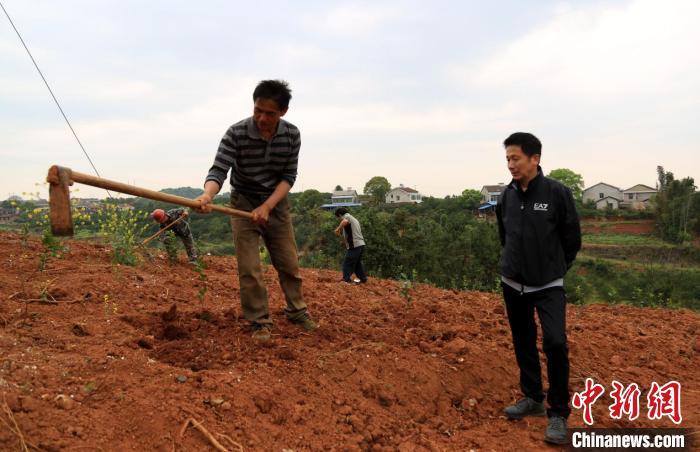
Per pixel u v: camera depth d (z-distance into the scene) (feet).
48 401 8.68
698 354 19.76
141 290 16.84
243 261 13.42
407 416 11.82
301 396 10.95
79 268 18.34
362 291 24.93
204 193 11.83
